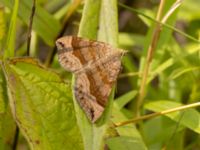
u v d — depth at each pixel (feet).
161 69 0.95
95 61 0.72
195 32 1.19
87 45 0.72
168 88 1.04
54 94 0.73
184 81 1.04
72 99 0.73
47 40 0.93
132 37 1.14
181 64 1.04
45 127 0.72
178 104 0.87
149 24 0.98
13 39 0.77
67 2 1.15
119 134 0.79
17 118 0.70
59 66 1.07
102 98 0.70
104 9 0.73
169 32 0.96
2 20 0.81
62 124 0.72
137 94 0.95
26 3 0.90
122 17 1.41
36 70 0.73
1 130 0.76
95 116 0.69
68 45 0.72
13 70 0.72
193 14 1.15
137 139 0.79
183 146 1.00
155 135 0.95
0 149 0.76
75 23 0.98
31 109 0.72
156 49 0.96
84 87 0.71
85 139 0.68
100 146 0.68
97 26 0.73
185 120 0.83
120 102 0.90
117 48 0.72
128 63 1.06
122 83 1.33
